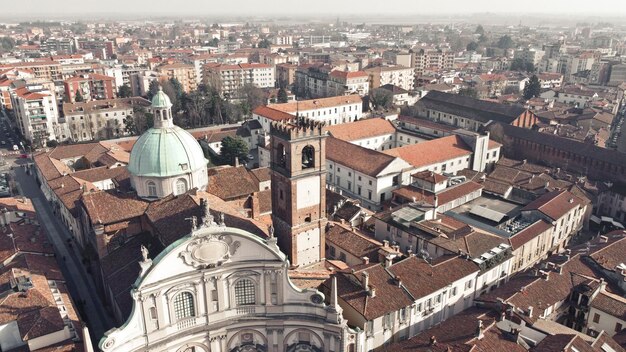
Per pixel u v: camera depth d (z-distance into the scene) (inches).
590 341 2741.1
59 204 4877.0
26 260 3341.5
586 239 4835.1
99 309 3474.4
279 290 2657.5
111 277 3137.3
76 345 2630.4
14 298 2760.8
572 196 4692.4
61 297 3036.4
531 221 4360.2
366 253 3575.3
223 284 2598.4
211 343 2655.0
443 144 6112.2
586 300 3179.1
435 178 4859.7
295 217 3142.2
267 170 5221.5
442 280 3216.0
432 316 3196.4
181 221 3102.9
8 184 6023.6
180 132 3673.7
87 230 3715.6
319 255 3366.1
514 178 5428.2
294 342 2765.7
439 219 4158.5
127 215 3385.8
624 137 7165.4
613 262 3577.8
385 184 5310.0
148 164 3494.1
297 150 2992.1
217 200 3508.9
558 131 7386.8
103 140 7657.5
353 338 2731.3
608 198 5428.2
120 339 2393.0
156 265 2393.0
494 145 6530.5
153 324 2490.2
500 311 2960.1
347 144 5910.4
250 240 2546.8
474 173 5639.8
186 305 2576.3
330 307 2635.3
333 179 5846.5
